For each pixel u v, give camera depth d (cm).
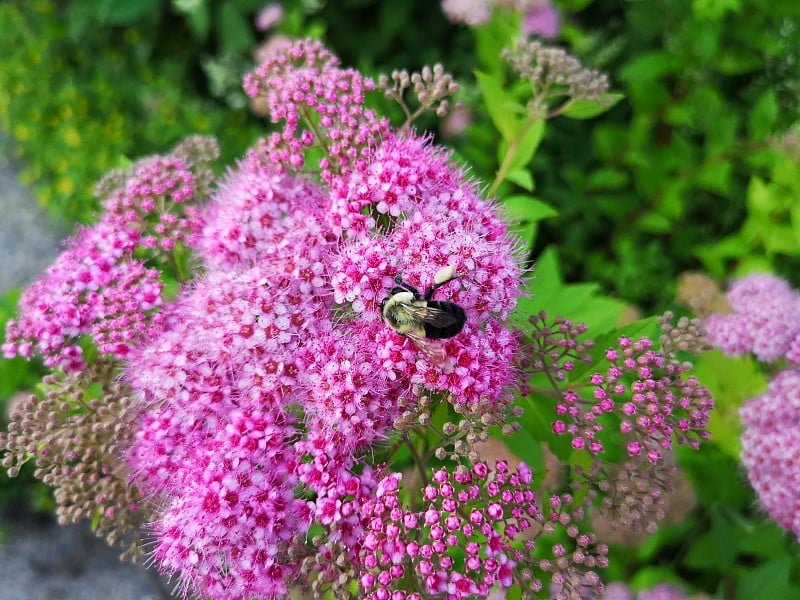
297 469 10
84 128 34
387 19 28
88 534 28
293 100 12
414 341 10
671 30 21
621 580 16
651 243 23
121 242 11
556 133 25
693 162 22
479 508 10
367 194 11
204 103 35
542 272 14
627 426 10
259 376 10
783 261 21
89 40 36
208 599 10
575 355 11
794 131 20
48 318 11
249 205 11
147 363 10
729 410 15
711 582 17
